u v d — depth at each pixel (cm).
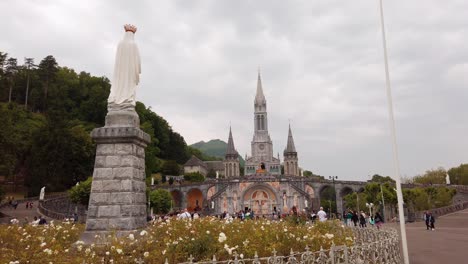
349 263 926
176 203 9288
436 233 2947
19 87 10988
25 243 1088
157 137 13038
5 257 871
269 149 13650
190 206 9375
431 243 2148
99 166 1309
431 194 6569
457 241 2258
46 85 11281
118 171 1298
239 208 8444
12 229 1248
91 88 11825
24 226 1389
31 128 8275
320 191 9150
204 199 9069
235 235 1153
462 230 3306
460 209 5841
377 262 1045
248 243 1038
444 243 2139
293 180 8869
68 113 10812
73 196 4775
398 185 1220
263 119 13762
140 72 1467
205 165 15112
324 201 9988
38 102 10975
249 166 13275
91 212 1268
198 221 1454
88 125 10319
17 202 5541
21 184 7381
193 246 957
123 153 1313
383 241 1122
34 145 7212
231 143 13850
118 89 1403
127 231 1221
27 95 10862
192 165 13538
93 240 1217
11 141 5425
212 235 1122
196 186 9162
